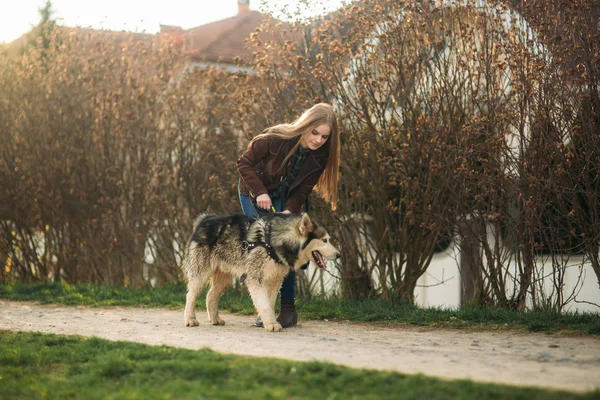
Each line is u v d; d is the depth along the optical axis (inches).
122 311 358.3
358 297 368.8
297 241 259.3
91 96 462.9
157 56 470.9
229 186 412.2
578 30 291.1
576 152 290.8
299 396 149.0
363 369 167.6
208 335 251.1
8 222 502.6
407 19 337.7
